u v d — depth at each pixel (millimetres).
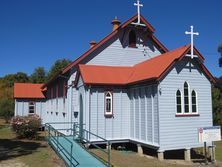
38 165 15914
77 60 25625
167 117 19484
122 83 23109
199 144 20281
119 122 23219
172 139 19484
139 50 27516
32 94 42781
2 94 64750
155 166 17359
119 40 26953
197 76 20750
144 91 21188
